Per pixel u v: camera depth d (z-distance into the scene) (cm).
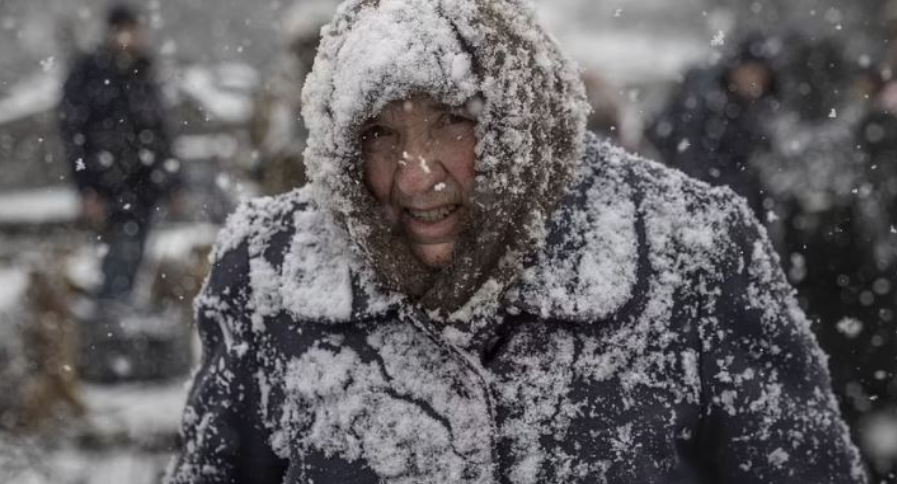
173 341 591
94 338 580
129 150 659
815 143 445
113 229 645
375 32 183
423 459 192
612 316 192
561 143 192
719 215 201
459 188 186
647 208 199
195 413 214
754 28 510
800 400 201
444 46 181
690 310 196
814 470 199
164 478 229
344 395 197
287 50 428
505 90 183
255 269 208
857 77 513
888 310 417
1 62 1501
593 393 191
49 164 966
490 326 194
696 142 482
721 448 201
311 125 194
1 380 534
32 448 474
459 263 186
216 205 671
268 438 209
